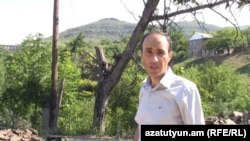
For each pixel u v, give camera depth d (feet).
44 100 71.61
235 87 119.96
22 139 27.40
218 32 260.83
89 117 75.61
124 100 76.89
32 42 74.23
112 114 73.61
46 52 74.08
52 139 31.83
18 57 74.18
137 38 62.75
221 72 122.52
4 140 26.63
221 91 115.03
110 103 77.46
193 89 9.37
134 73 75.66
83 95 84.07
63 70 75.31
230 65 241.76
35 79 72.02
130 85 74.74
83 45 117.19
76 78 76.79
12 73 73.10
